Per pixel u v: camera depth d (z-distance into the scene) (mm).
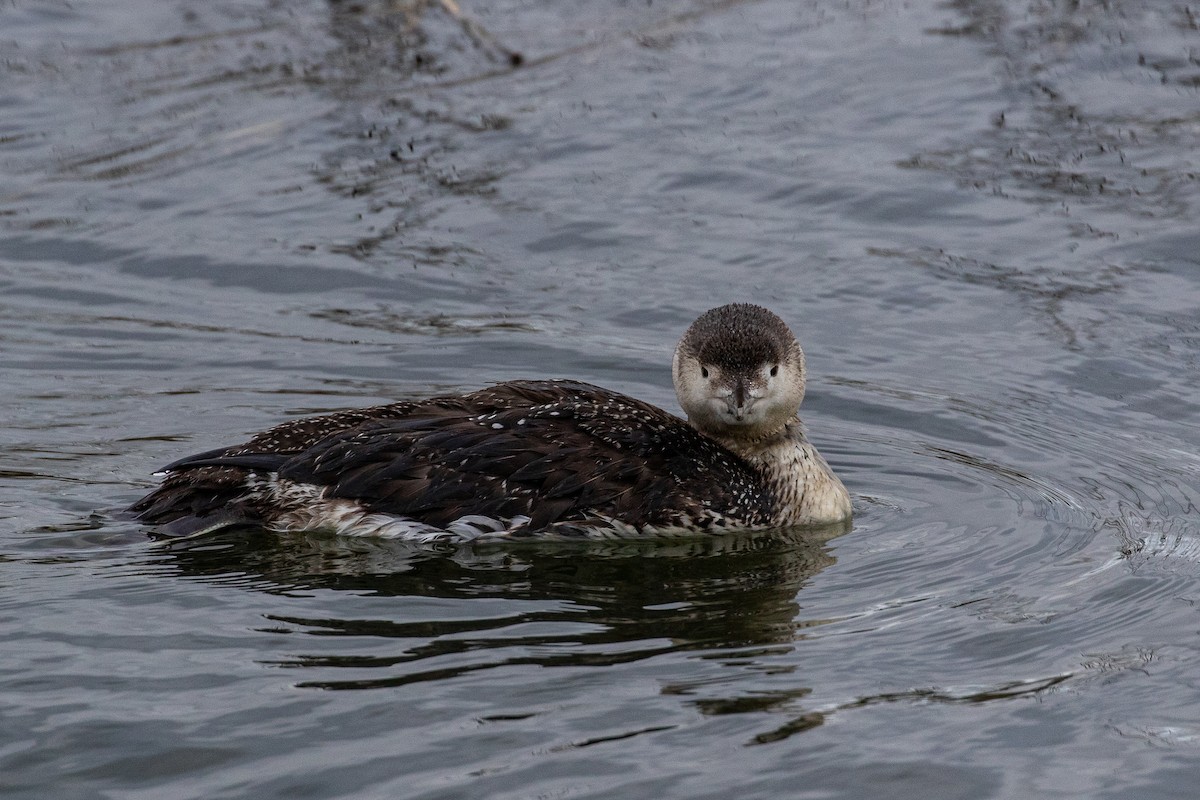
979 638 9672
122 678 8906
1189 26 20875
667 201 17578
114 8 22703
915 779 8039
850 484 12672
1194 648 9523
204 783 7922
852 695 8898
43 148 18875
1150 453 12891
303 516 11102
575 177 18094
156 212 17453
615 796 7832
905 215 17156
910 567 10914
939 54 20641
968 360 14625
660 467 11500
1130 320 15102
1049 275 15953
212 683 8875
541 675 9055
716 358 11586
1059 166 17922
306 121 19422
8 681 8820
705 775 8023
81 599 9922
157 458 12516
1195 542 11242
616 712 8617
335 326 15289
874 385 14250
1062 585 10516
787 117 19312
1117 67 19984
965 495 12328
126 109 19875
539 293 15891
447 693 8797
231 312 15508
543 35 21891
